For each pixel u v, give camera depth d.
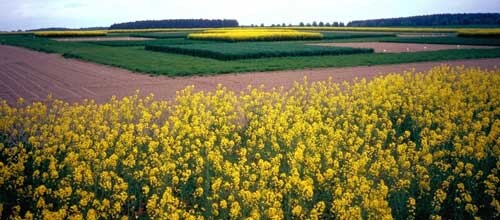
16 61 36.31
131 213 7.96
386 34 88.75
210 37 68.81
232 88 21.08
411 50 46.00
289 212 7.50
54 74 27.22
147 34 104.50
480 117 13.34
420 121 12.56
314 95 16.16
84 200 7.13
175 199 7.34
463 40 62.97
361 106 15.13
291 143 10.88
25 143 10.95
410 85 17.80
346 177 8.93
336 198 7.84
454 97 14.70
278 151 10.32
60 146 9.69
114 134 10.70
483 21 182.62
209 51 38.19
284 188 7.89
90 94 19.64
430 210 7.90
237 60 35.34
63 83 23.19
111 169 9.15
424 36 81.88
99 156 9.70
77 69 30.08
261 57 37.47
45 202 7.93
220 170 8.91
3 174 8.12
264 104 15.90
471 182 8.52
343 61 33.53
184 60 35.59
